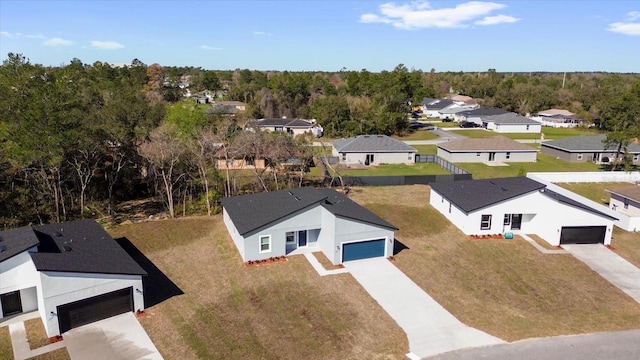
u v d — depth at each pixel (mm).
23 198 35156
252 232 27453
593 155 63094
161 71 157375
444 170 57969
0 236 22859
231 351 19141
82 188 36375
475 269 28219
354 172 56281
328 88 126812
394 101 89812
